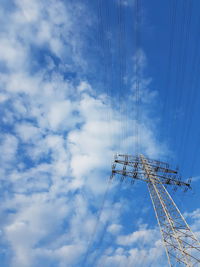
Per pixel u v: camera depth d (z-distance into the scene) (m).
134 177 34.09
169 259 22.91
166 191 29.20
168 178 32.97
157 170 34.81
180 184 32.97
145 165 34.88
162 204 27.94
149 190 31.30
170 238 24.61
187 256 22.30
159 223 26.41
